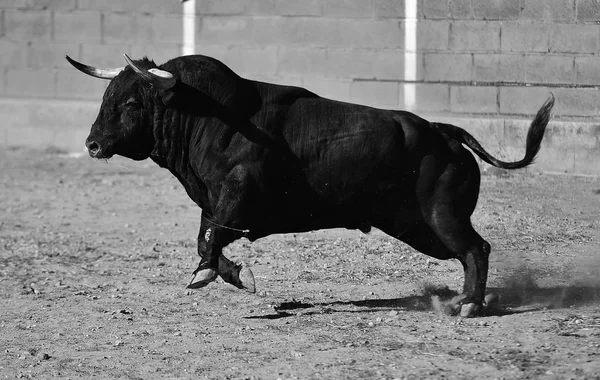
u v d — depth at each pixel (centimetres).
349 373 1711
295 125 2028
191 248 2914
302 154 2019
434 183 2022
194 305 2259
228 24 4481
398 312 2114
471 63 4016
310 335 1962
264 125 2022
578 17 3800
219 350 1892
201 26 4528
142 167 4372
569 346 1800
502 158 3834
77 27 4734
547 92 3866
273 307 2206
